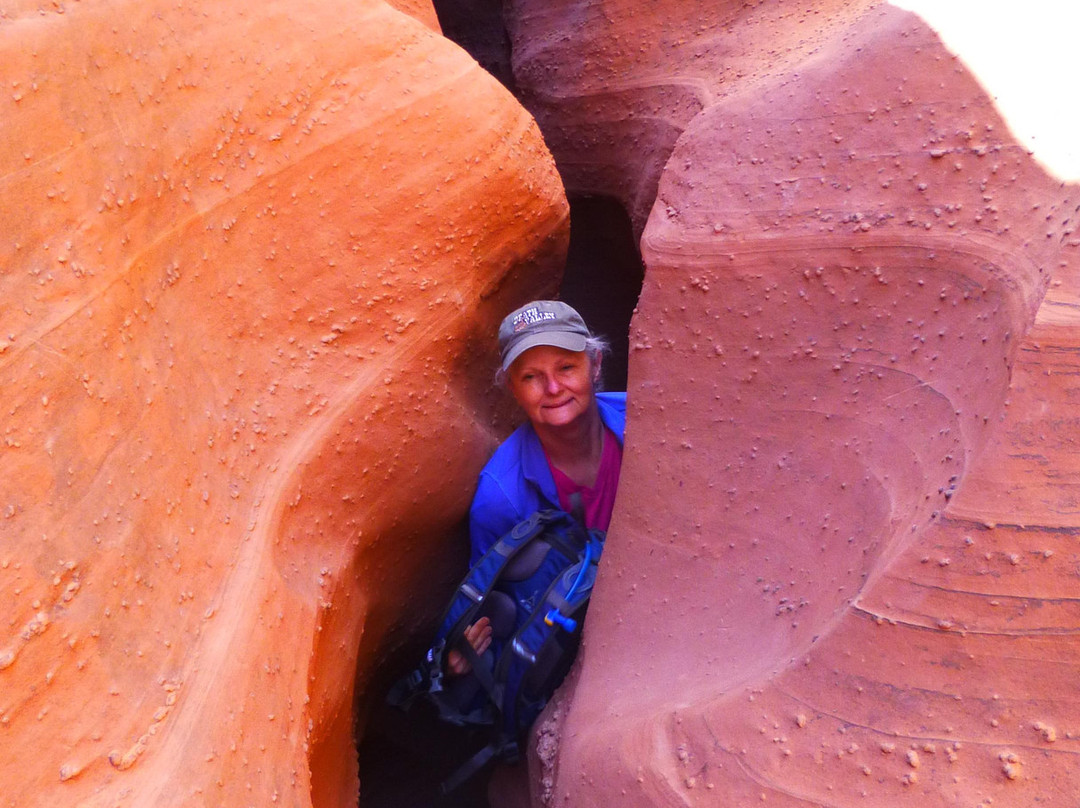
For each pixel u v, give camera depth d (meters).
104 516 0.94
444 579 1.93
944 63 1.26
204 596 1.08
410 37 1.63
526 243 1.83
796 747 0.96
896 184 1.23
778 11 2.10
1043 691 0.82
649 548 1.40
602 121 2.43
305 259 1.45
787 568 1.18
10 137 0.92
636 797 1.10
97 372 0.98
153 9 1.20
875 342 1.19
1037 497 0.85
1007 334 1.02
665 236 1.46
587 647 1.46
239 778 0.97
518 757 1.64
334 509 1.45
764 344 1.31
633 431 1.46
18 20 0.98
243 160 1.34
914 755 0.87
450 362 1.72
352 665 1.46
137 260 1.10
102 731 0.86
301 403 1.42
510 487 1.77
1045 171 1.10
